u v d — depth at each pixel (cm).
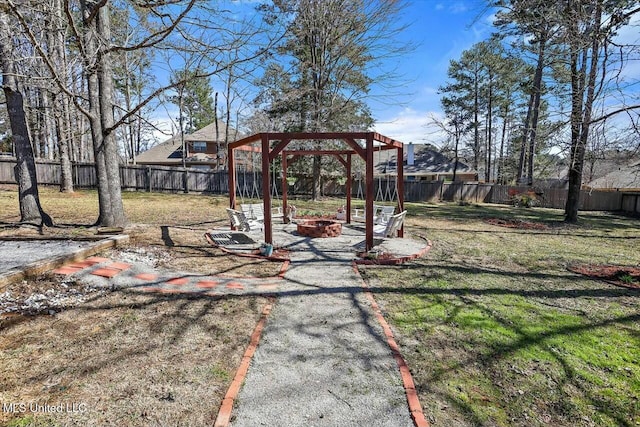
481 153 3083
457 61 2634
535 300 418
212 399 218
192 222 906
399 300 408
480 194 2108
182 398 218
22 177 685
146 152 3102
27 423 190
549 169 2300
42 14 539
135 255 548
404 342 305
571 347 303
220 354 274
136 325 319
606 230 1015
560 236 895
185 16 520
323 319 347
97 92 692
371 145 622
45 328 305
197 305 371
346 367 260
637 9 447
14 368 243
